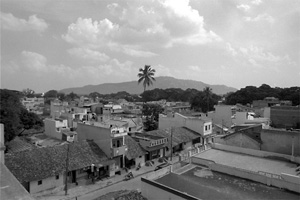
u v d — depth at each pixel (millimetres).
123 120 54125
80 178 29125
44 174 24703
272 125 44000
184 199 12352
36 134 53812
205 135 46188
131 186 28281
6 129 39188
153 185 14188
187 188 13992
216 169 17375
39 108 93188
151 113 66312
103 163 30406
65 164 27031
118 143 32906
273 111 47969
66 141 45625
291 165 18062
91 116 71250
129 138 37188
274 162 18875
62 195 25266
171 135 39812
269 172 16562
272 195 13062
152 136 39938
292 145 20016
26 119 50625
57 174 25562
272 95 98688
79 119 63750
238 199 12555
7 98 50312
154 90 154375
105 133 32219
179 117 49531
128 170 33625
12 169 23531
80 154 29766
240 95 105000
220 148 23094
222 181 15266
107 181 29750
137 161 35250
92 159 29781
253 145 22547
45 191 25031
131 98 166375
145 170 34094
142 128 55594
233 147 22219
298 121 44500
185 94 140500
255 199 12555
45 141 46750
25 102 101500
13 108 42906
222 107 55906
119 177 31234
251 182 15078
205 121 46344
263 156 20406
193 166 18578
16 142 42250
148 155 37719
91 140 33750
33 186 24062
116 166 32438
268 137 21578
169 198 13133
